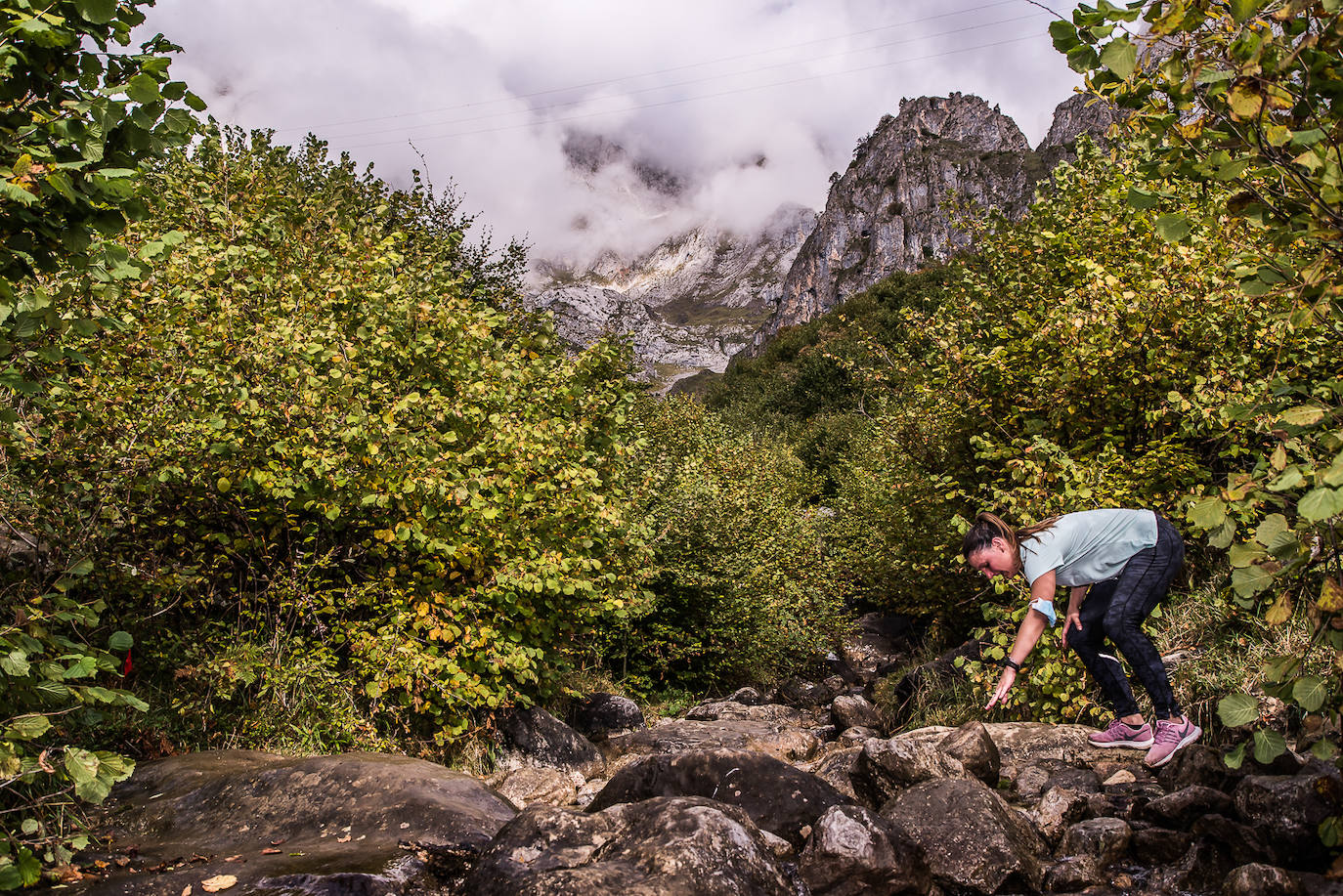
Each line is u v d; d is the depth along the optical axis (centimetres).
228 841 359
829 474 2617
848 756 523
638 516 916
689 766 401
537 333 884
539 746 630
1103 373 687
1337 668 263
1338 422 280
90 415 464
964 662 620
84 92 301
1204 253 625
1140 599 396
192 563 566
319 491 563
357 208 1065
